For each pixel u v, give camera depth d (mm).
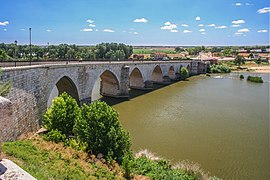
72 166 18625
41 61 39281
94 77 46250
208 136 33125
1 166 6848
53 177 14742
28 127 27094
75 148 22578
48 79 33031
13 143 20359
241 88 77812
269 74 126062
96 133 22688
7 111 7133
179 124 37812
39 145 21688
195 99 57938
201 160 25984
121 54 115812
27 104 26984
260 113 46594
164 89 72188
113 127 22703
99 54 117000
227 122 40031
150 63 74062
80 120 23594
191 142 30719
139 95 61156
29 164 15414
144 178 20156
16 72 24484
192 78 103312
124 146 23484
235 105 52906
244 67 156375
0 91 18141
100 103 24312
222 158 26656
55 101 27094
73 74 39750
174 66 97500
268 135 34312
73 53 103250
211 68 129375
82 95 43000
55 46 108562
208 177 22484
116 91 56875
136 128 35188
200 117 42312
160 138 31641
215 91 70812
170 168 23047
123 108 46875
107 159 21453
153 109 46688
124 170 20344
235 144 30656
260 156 27484
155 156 26016
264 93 69375
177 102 53938
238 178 22875
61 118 26516
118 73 55250
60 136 24766
